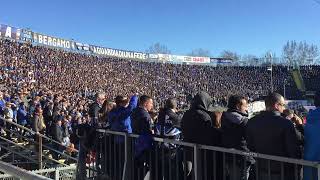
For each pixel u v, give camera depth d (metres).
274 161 5.14
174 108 7.27
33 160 13.89
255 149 5.49
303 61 105.69
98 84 54.06
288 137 5.16
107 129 8.15
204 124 6.34
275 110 5.40
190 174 6.42
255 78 80.69
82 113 22.17
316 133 5.04
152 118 7.88
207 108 6.52
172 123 7.12
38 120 15.68
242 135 6.00
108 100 8.88
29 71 42.91
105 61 69.00
